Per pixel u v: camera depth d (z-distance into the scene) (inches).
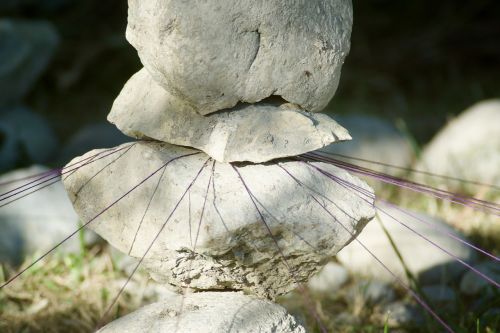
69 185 111.8
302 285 112.3
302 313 157.6
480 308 150.7
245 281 110.3
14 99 296.2
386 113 334.3
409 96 364.5
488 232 197.5
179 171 105.1
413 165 255.3
